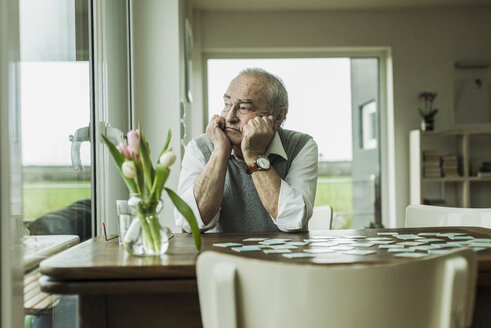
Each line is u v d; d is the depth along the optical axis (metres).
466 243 1.31
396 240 1.38
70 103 1.62
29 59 1.25
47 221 1.38
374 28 5.11
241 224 1.80
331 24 5.10
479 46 5.14
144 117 2.68
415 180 4.89
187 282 1.01
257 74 1.88
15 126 1.01
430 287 0.82
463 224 1.95
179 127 2.69
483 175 4.86
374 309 0.78
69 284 1.00
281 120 1.93
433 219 2.02
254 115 1.83
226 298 0.81
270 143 1.84
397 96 5.12
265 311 0.80
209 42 5.06
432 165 4.88
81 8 1.77
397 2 4.91
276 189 1.69
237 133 1.82
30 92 1.25
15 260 0.98
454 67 5.14
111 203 2.13
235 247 1.28
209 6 4.90
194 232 1.15
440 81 5.14
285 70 5.21
